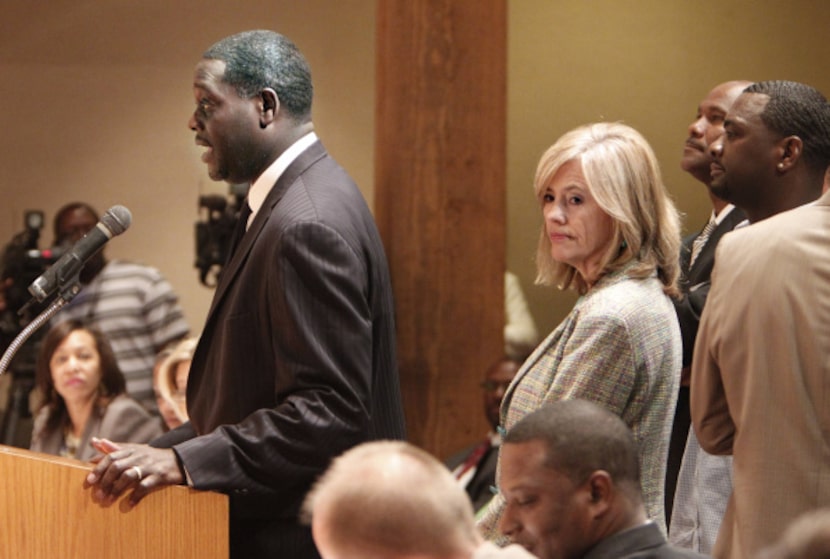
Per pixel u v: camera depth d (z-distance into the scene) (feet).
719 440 16.71
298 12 46.91
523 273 42.22
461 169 36.04
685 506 20.26
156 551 16.85
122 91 47.57
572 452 13.50
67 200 47.37
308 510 11.82
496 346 36.24
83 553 16.31
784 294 15.76
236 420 18.53
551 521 13.48
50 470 16.12
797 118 18.19
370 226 19.16
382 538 10.91
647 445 17.62
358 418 17.95
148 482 16.71
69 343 31.07
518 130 43.29
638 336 17.35
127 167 47.47
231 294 18.80
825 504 15.35
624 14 43.32
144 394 37.09
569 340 17.65
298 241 18.13
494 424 31.73
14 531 15.84
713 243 22.06
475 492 30.78
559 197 17.95
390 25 35.83
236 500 18.17
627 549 13.42
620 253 17.95
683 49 43.24
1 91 47.29
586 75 43.37
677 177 42.68
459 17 35.83
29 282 38.99
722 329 16.17
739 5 43.06
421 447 36.06
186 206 47.42
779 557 10.12
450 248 36.09
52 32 47.47
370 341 18.35
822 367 15.53
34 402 37.91
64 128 47.44
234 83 19.08
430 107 35.83
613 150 17.85
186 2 47.32
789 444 15.51
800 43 42.88
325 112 46.60
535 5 43.45
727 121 18.61
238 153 19.16
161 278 38.09
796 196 18.26
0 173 47.29
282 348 18.04
